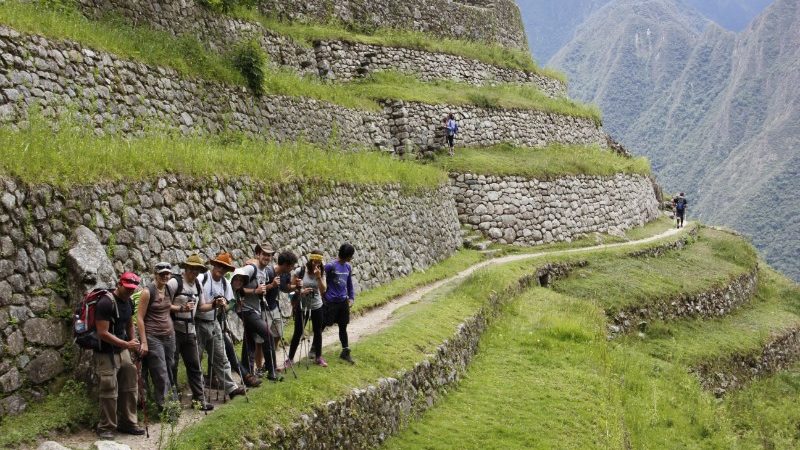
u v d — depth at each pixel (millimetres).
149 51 18016
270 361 10539
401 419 11984
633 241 34719
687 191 99062
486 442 12156
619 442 13602
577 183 33406
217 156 14656
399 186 22812
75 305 9477
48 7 16359
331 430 10023
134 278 8758
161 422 8633
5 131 10828
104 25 17875
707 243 38062
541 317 20359
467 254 26859
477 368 16125
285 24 30438
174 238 12055
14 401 8531
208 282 10164
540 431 12992
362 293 18219
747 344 26703
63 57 14688
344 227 18391
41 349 8992
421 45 35719
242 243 13969
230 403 9461
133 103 16531
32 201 9398
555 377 16156
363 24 35250
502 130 35125
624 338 23469
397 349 13227
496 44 44000
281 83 23922
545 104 39594
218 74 20625
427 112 31172
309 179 17469
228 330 10758
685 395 20219
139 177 11633
